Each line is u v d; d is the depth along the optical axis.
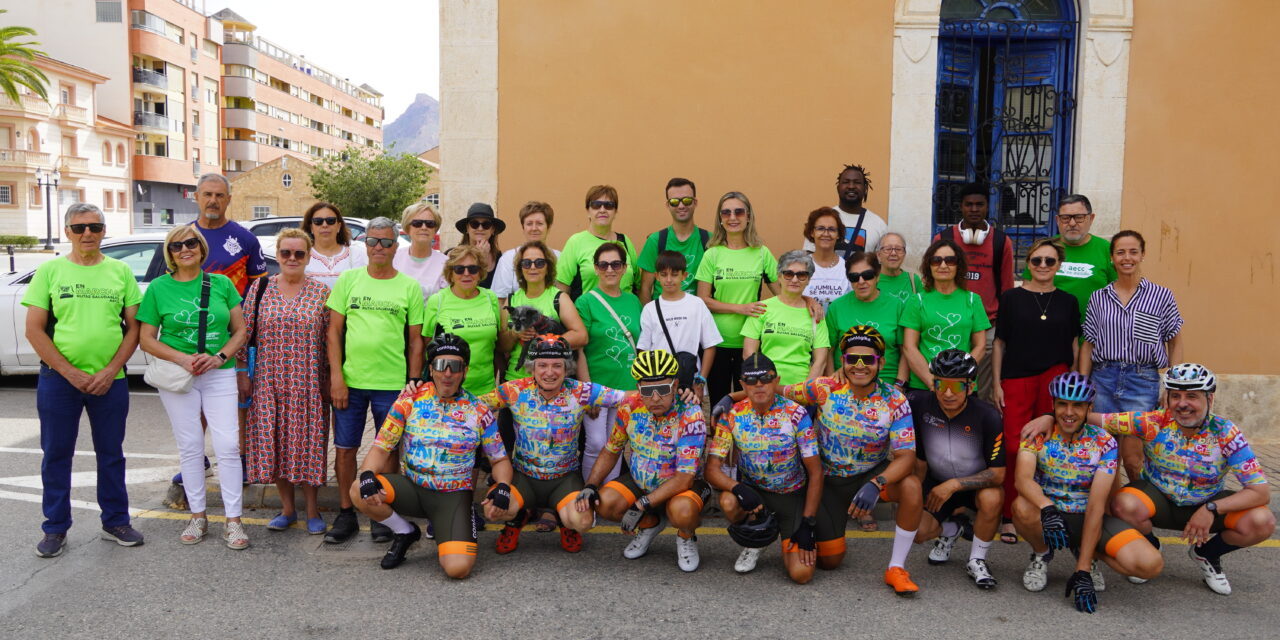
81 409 4.53
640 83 6.68
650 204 6.73
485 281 5.50
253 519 5.14
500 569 4.42
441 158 6.70
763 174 6.71
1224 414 6.87
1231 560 4.60
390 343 4.73
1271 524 3.99
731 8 6.64
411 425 4.37
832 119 6.66
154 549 4.61
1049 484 4.15
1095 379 5.18
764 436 4.28
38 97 40.78
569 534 4.67
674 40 6.65
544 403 4.52
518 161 6.71
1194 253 6.79
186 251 4.50
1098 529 4.02
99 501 4.61
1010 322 5.00
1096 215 6.73
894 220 6.71
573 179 6.72
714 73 6.66
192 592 4.05
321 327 4.79
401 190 40.31
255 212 48.38
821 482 4.23
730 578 4.34
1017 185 6.96
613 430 4.50
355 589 4.12
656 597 4.08
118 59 48.47
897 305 5.12
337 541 4.74
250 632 3.64
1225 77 6.71
